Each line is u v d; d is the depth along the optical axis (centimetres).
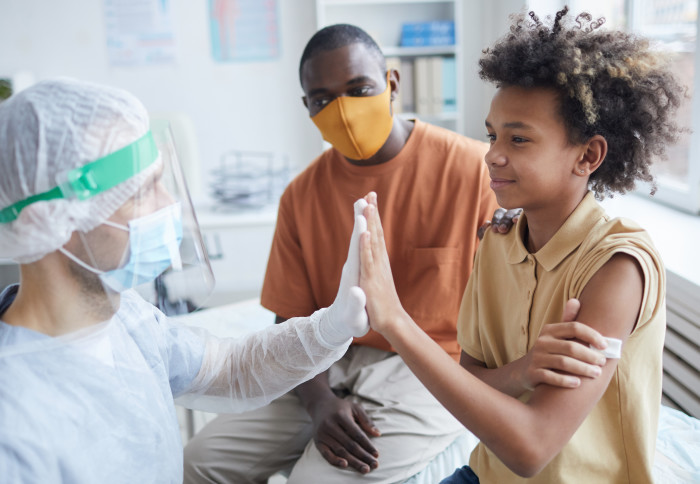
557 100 94
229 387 119
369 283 94
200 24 392
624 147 100
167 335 112
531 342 105
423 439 148
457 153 162
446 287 162
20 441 81
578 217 99
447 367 91
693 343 177
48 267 88
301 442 162
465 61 378
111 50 392
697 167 227
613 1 298
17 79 362
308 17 392
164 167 98
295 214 170
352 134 153
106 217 86
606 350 88
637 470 99
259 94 402
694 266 180
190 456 158
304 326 115
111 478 91
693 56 232
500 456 89
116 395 93
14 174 83
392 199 163
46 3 384
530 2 301
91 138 84
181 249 101
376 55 157
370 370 163
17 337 88
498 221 115
